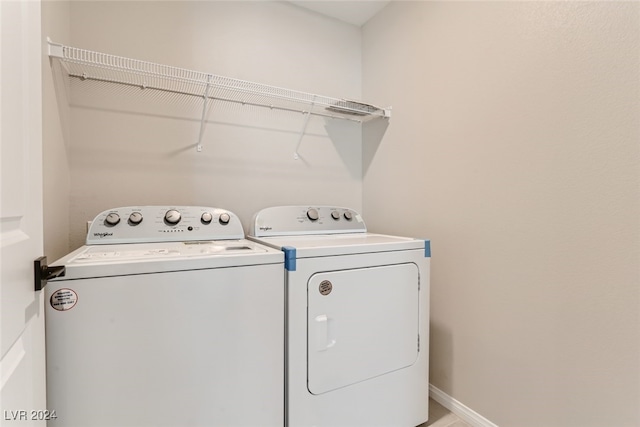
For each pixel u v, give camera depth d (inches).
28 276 25.8
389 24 80.0
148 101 64.1
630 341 38.4
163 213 55.6
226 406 39.6
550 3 46.3
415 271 55.6
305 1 80.0
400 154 76.8
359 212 91.3
